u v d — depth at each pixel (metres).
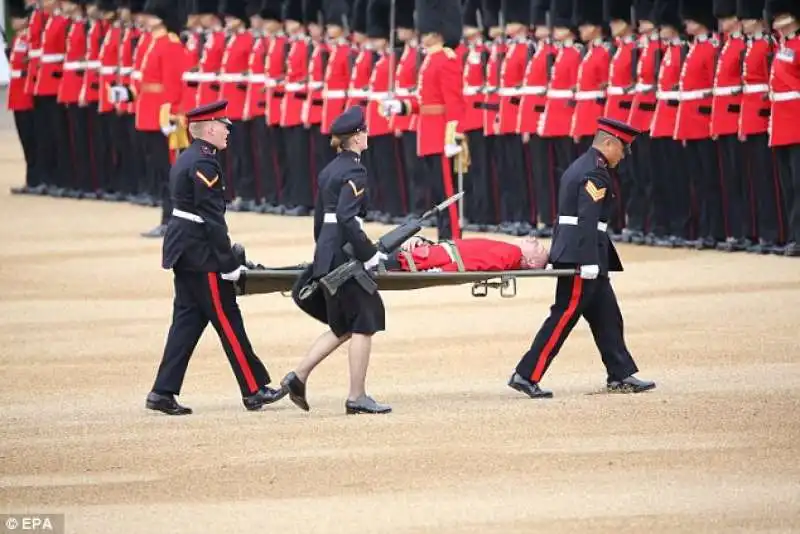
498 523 40.59
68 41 121.12
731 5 83.81
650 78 87.88
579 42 92.25
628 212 90.75
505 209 97.31
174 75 101.94
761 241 84.88
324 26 104.94
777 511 41.25
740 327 65.19
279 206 109.44
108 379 59.50
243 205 110.75
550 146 93.75
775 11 81.31
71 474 46.12
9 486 45.00
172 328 54.09
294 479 44.84
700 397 53.56
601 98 90.44
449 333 66.25
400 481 44.41
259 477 45.16
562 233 54.22
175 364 53.75
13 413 54.25
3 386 58.53
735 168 85.69
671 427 49.66
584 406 52.75
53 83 122.31
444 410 52.75
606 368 55.38
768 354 60.25
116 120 119.12
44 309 73.38
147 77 105.56
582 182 54.03
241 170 110.69
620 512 41.31
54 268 85.00
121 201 120.00
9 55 125.75
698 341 62.81
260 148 109.50
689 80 85.88
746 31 83.31
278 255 86.81
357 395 53.00
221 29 109.44
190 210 53.91
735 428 49.44
